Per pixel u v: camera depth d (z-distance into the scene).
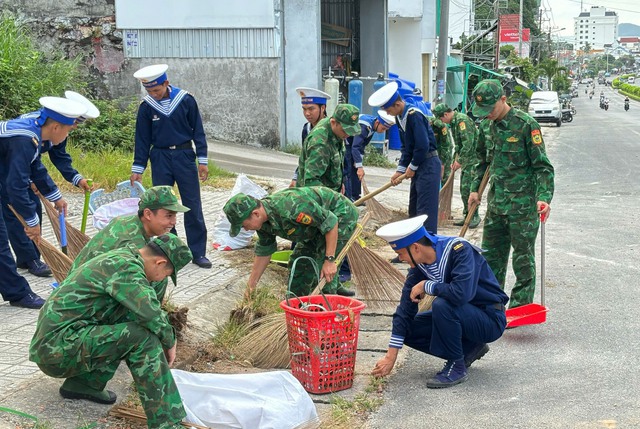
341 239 5.86
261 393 4.55
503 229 6.74
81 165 12.26
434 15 31.92
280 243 8.94
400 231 5.11
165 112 7.39
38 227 5.83
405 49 28.72
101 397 4.53
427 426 4.62
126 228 4.69
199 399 4.45
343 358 5.15
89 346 4.04
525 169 6.50
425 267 5.19
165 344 4.21
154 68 7.38
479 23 53.06
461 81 35.75
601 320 6.67
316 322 4.98
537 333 6.38
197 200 7.66
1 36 14.82
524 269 6.65
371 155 19.42
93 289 4.09
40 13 18.66
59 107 6.14
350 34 24.14
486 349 5.57
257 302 6.24
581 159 21.72
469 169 11.05
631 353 5.80
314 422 4.59
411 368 5.70
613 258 9.02
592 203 13.33
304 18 18.98
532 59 76.94
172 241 4.30
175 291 6.80
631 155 22.53
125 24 18.66
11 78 13.89
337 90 19.41
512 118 6.43
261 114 18.97
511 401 4.97
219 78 18.91
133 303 4.02
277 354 5.60
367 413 4.85
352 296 7.33
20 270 7.38
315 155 6.52
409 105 8.06
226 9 18.48
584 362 5.65
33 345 4.13
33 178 6.21
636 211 12.34
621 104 83.81
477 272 5.27
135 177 7.60
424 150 7.96
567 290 7.67
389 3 27.03
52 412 4.35
